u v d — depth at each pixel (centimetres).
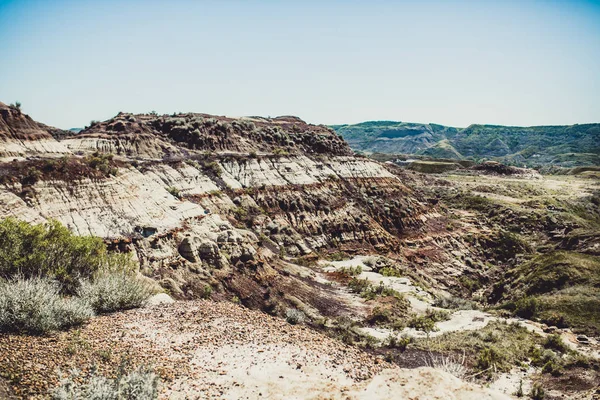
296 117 8875
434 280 4612
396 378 895
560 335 2300
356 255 4553
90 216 2170
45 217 2003
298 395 905
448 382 868
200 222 2861
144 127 4978
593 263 3244
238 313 1456
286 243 4159
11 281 1183
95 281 1427
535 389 1579
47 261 1445
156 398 783
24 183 2086
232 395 887
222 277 2375
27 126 2555
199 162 4669
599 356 1981
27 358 870
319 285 2989
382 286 3108
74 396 711
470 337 2222
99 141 4294
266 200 4712
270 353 1134
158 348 1070
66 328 1109
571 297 2741
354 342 2070
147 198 2641
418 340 2177
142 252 2167
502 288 3725
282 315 2256
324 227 4822
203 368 997
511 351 2022
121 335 1118
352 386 945
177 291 2016
